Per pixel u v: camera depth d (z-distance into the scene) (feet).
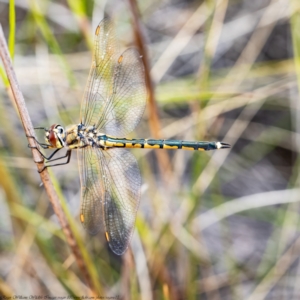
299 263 1.79
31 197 1.79
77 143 1.62
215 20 1.76
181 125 1.82
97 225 1.58
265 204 1.77
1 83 1.77
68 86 1.80
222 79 1.84
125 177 1.62
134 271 1.68
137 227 1.69
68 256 1.76
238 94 1.78
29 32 1.83
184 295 1.74
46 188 1.57
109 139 1.64
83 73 1.84
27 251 1.72
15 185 1.75
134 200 1.61
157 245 1.73
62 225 1.59
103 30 1.61
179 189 1.78
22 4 1.82
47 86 1.81
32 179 1.79
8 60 1.53
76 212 1.80
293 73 1.83
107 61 1.62
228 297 1.80
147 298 1.69
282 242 1.79
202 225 1.79
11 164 1.75
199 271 1.77
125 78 1.64
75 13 1.71
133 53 1.63
